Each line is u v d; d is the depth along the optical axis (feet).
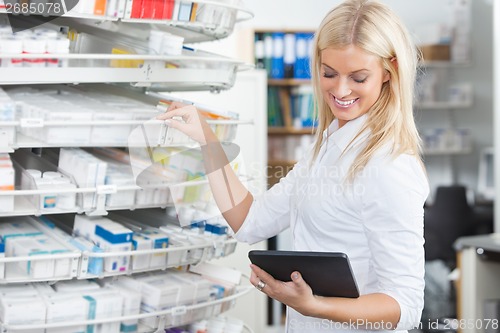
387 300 4.82
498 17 16.48
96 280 5.91
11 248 5.42
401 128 5.03
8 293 5.40
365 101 4.94
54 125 5.08
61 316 5.24
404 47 4.91
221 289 6.03
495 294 11.96
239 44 19.11
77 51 5.76
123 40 5.99
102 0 5.16
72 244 5.47
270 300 16.81
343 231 5.18
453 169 24.11
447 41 23.12
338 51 4.80
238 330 6.18
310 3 21.06
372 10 4.84
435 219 20.18
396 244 4.88
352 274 4.59
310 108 19.30
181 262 5.75
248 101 10.18
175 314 5.63
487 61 24.16
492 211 20.99
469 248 11.93
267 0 20.84
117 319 5.37
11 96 5.71
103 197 5.33
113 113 5.32
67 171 5.53
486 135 24.26
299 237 5.47
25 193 5.07
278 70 19.06
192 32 6.33
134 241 5.48
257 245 9.44
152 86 6.44
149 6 5.34
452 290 18.70
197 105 6.25
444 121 24.23
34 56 5.02
